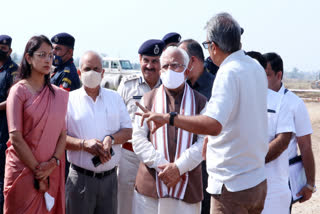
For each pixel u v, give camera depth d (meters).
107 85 25.95
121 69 26.64
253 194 3.06
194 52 4.35
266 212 3.76
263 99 3.13
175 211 3.75
